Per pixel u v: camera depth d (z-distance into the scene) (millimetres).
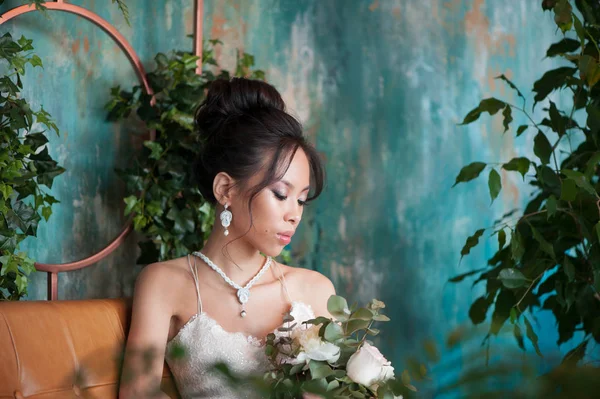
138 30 3111
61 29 2816
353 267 3553
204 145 2057
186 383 1891
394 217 3621
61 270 2766
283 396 1107
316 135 3529
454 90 3727
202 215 2988
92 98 2887
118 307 1974
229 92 2047
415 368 463
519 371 340
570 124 2689
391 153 3631
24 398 1605
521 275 2502
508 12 3824
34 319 1713
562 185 2350
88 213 2869
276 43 3486
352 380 1457
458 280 2875
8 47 2471
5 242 2430
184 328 1935
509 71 3818
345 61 3586
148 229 2928
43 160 2641
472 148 3742
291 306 2031
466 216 3719
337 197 3543
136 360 421
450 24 3727
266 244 1956
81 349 1764
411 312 3609
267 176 1922
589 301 2592
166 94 2959
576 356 2682
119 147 2947
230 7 3393
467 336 385
